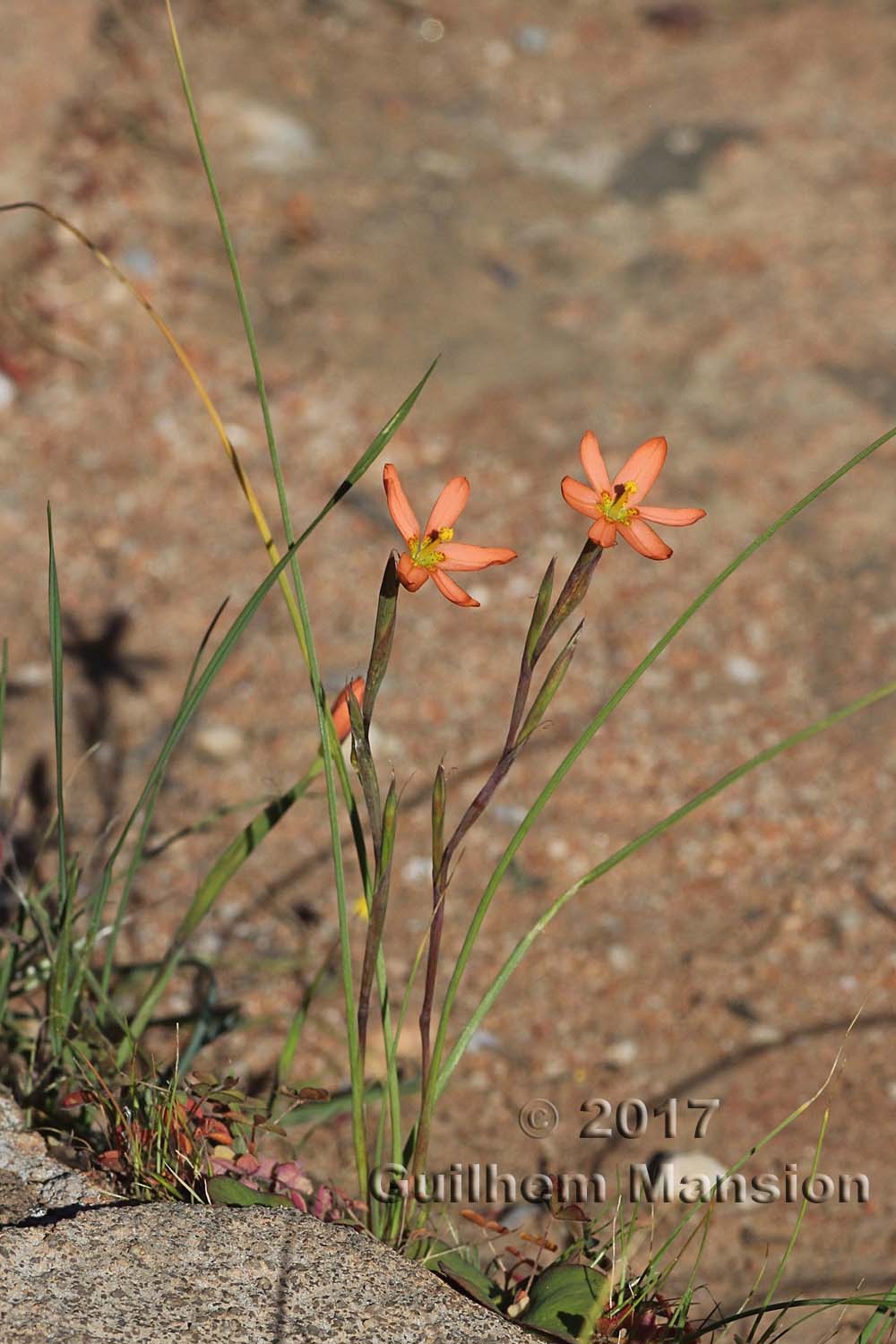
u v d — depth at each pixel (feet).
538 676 22.54
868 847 20.17
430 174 34.04
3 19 31.24
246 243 30.19
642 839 9.88
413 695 22.04
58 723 11.09
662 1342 9.91
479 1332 9.53
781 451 27.02
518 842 9.95
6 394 25.49
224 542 24.18
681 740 21.71
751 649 23.35
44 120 29.58
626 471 9.12
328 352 27.96
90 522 23.93
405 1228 10.78
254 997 17.22
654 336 29.76
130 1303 9.27
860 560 24.98
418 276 30.60
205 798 19.94
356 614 23.35
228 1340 9.11
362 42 38.88
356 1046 10.36
